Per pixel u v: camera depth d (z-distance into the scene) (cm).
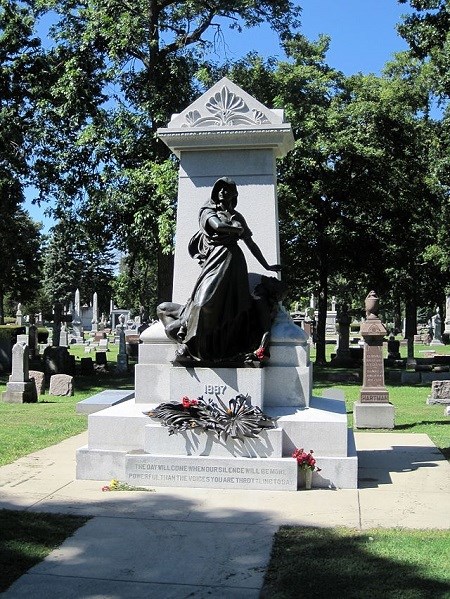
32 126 2450
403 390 2159
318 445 758
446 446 1049
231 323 781
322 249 3297
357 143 2894
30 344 3322
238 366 783
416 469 856
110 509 657
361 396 1376
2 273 3158
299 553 538
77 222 2555
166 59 2403
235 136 879
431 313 7662
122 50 2342
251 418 750
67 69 2362
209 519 627
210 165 900
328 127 2892
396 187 3088
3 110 2412
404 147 3089
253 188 890
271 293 823
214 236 776
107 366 3095
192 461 740
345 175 3059
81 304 8538
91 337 5928
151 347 841
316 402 869
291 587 473
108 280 8438
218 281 769
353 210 3234
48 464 866
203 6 2497
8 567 510
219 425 749
